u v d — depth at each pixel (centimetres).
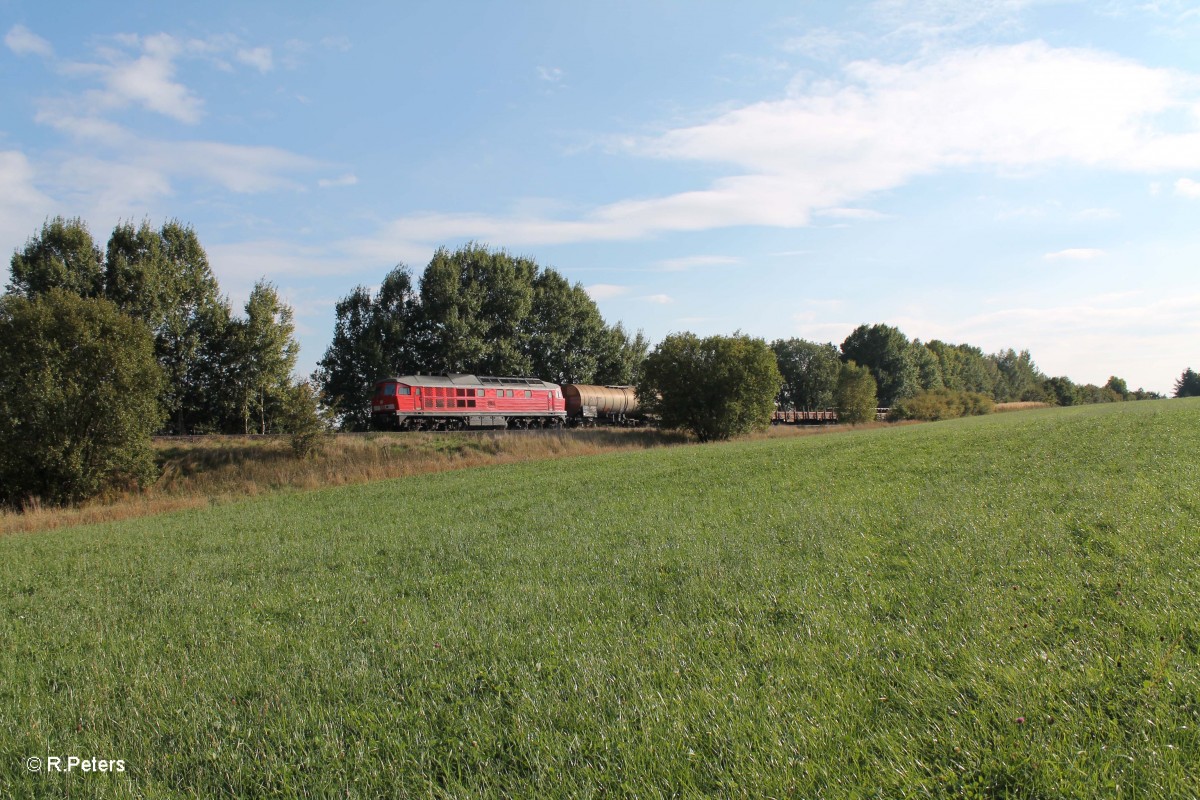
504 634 787
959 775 435
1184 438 2347
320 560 1361
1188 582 752
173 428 4928
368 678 682
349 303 6406
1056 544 983
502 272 6625
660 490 2102
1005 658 595
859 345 11294
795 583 904
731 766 467
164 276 4572
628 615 831
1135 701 498
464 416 4778
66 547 1812
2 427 2984
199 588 1176
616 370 7569
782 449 3300
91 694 698
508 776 484
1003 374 16788
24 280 4188
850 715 521
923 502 1455
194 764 545
